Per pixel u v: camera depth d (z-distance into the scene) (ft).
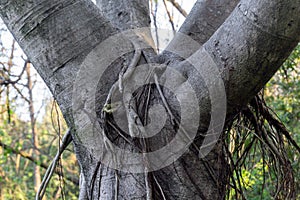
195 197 5.72
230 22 5.40
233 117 6.09
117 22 7.32
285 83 16.22
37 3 5.79
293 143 7.29
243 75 5.41
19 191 25.12
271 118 7.04
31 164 31.14
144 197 5.53
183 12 15.60
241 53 5.30
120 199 5.60
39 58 5.90
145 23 7.53
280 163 7.02
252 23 5.14
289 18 4.96
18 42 6.07
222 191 6.16
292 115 16.39
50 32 5.79
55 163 7.02
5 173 25.34
